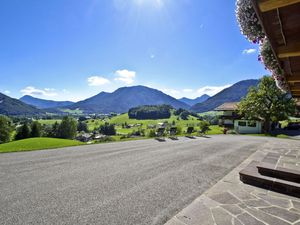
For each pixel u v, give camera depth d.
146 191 4.85
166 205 4.10
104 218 3.59
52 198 4.42
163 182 5.50
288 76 4.02
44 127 69.50
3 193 4.68
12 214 3.72
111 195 4.60
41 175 6.06
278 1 1.67
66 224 3.40
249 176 5.33
